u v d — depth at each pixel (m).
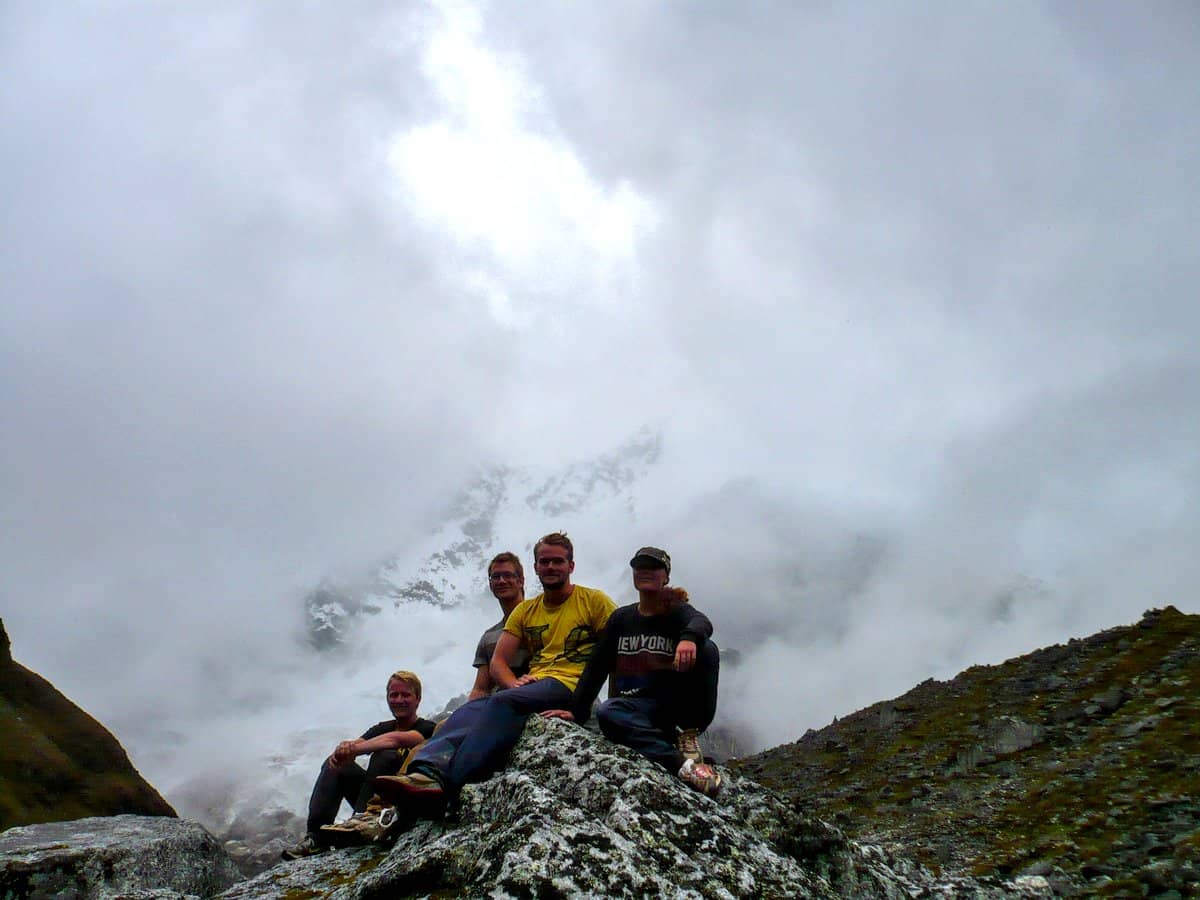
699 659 9.41
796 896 7.04
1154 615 55.91
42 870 11.20
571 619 10.47
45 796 82.50
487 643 12.11
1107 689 46.97
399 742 11.76
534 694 9.52
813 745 57.81
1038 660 57.28
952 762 43.94
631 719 9.08
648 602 9.88
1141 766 33.75
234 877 13.59
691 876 6.74
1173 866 21.64
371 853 9.23
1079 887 22.02
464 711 9.58
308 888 8.48
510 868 6.25
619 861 6.48
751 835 7.74
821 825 8.30
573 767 8.23
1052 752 40.50
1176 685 43.44
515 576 12.45
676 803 7.62
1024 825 31.03
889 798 41.62
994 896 8.56
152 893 8.98
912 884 8.45
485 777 8.97
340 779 11.90
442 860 6.80
